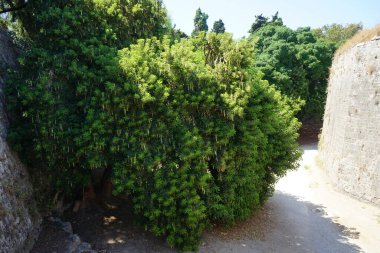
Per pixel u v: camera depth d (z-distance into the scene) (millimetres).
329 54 30422
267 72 29000
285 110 14250
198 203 9375
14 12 12211
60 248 8773
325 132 23000
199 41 11211
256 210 13828
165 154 9102
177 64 9719
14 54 11484
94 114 8891
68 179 10078
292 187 18016
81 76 9328
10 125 9453
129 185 8742
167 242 10141
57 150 9125
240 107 9773
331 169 19062
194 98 9602
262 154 12047
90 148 8758
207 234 11336
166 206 9133
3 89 9695
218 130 9914
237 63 10461
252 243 11180
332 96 22156
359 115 16406
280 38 32031
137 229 11039
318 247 11375
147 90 9164
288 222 13281
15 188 8648
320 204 15539
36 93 8758
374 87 15602
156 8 13172
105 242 10125
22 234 8375
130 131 9031
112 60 9383
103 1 11750
